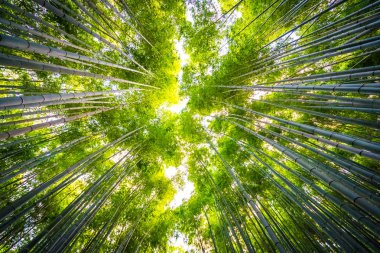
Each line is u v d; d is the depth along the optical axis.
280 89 5.38
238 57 8.06
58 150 5.49
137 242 7.61
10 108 3.15
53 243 3.66
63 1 6.79
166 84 9.83
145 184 9.10
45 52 3.07
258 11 8.16
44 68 3.37
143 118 9.62
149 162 9.68
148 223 8.48
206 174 9.12
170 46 9.38
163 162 10.13
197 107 9.58
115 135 8.50
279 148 4.88
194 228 8.52
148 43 8.94
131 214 8.12
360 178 3.73
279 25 6.61
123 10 8.25
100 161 8.02
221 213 6.58
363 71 3.43
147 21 8.81
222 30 8.93
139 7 8.56
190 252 8.41
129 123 9.15
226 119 8.99
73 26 7.14
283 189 5.20
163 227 8.91
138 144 8.93
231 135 8.99
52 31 6.65
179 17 9.23
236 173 8.26
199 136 9.73
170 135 9.85
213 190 8.31
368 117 5.94
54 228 4.20
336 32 3.97
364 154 3.06
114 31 8.27
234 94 8.77
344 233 3.52
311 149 4.54
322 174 3.36
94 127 8.16
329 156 4.02
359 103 3.36
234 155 8.62
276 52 6.83
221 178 8.55
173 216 9.41
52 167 7.17
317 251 4.51
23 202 3.32
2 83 6.15
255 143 8.45
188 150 9.97
